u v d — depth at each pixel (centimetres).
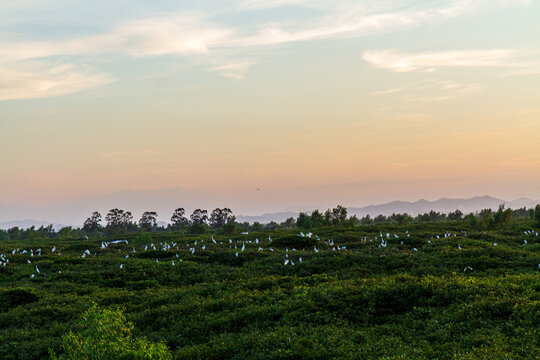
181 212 19125
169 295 2855
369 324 2072
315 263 3659
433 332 1858
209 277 3466
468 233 5819
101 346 1552
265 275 3450
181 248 5559
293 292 2627
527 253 3753
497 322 1842
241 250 4656
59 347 1967
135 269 3825
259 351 1784
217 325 2167
